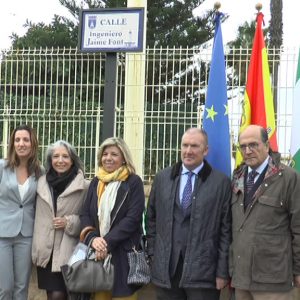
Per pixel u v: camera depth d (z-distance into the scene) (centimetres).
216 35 529
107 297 424
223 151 505
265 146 396
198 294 406
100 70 753
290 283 380
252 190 394
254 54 534
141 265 421
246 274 383
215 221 407
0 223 449
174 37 1758
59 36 1697
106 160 435
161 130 742
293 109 522
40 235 443
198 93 727
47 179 454
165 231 414
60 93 777
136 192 429
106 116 514
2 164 458
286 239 383
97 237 416
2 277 448
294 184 382
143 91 727
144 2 752
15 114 765
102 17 507
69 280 405
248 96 529
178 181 421
